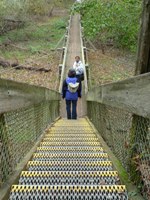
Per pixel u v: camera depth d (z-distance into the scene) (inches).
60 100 455.5
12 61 605.3
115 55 686.5
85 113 418.6
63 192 88.8
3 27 843.4
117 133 132.0
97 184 98.6
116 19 405.4
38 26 1016.2
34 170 117.6
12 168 111.3
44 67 613.9
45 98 223.8
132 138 101.6
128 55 680.4
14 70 566.3
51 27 1034.1
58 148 159.3
